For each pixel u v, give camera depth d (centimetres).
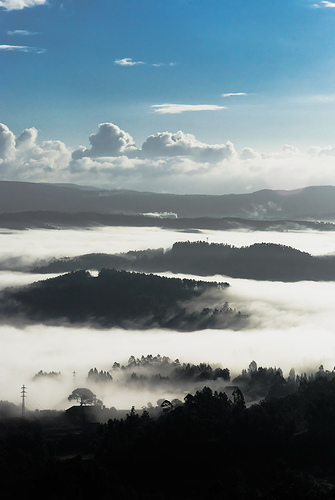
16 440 16988
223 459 16312
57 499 14100
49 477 14638
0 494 14412
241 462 16212
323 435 17000
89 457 16975
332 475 15425
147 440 16912
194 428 17112
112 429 17875
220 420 17762
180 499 15075
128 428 17762
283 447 16700
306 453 16388
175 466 16162
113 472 15325
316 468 15775
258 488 15250
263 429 17088
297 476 14550
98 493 14338
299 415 18150
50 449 17112
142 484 15650
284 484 14325
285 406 18550
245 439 16962
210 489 14550
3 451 16062
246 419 17588
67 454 17225
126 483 15638
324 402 18300
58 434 19075
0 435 17162
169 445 16700
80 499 14175
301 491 14038
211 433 17038
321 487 14462
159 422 17725
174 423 17350
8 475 14962
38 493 14375
